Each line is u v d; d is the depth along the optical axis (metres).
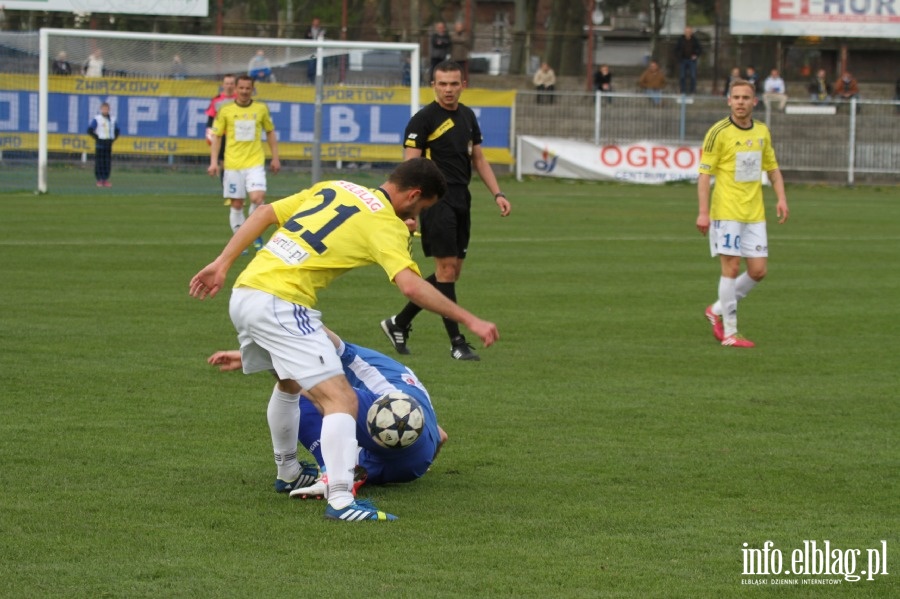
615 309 27.30
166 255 34.38
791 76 91.19
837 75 91.44
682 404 18.05
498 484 13.70
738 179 23.33
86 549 11.12
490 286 30.45
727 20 92.12
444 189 12.80
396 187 12.66
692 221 49.72
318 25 80.94
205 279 12.62
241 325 12.40
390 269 12.05
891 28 85.94
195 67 58.94
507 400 18.14
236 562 10.84
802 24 86.25
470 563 10.95
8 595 9.93
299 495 12.94
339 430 12.20
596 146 74.38
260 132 37.12
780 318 26.62
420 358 21.38
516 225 46.94
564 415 17.22
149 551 11.09
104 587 10.15
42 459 14.23
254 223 12.83
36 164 58.94
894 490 13.69
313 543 11.43
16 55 56.78
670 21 94.31
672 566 11.00
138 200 53.00
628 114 78.12
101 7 75.88
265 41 53.38
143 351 21.03
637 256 37.56
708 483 13.84
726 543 11.70
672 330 24.77
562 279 32.00
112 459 14.34
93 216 45.31
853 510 12.88
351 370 13.78
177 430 15.80
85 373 19.16
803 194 69.62
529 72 89.50
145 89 58.94
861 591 10.51
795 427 16.70
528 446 15.45
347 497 12.18
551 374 20.11
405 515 12.45
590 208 55.41
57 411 16.64
